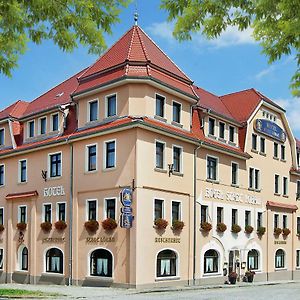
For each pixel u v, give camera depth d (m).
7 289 25.02
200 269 32.19
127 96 29.16
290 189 45.22
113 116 29.77
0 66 9.15
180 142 31.34
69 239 30.88
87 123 31.27
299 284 37.84
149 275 27.78
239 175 37.66
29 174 34.84
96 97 31.02
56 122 33.69
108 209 29.08
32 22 7.83
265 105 42.03
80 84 32.62
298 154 48.28
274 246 41.78
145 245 27.72
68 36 8.04
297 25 7.22
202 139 33.53
